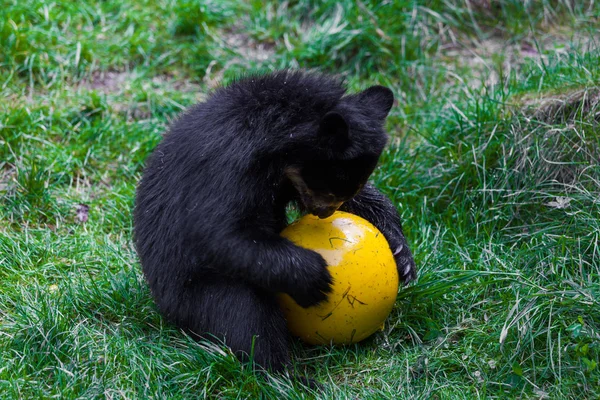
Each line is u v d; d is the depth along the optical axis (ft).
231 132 22.65
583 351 21.71
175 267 23.45
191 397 21.81
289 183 24.39
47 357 22.56
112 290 26.03
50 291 25.90
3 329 23.88
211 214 22.11
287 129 22.48
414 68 39.96
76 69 38.88
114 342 23.24
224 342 22.68
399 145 34.19
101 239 29.81
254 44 42.37
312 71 24.66
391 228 26.35
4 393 20.93
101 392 21.25
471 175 31.19
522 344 22.89
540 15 42.37
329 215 23.43
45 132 34.42
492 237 28.89
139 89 38.06
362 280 22.56
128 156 34.42
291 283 21.95
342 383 22.93
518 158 30.45
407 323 24.98
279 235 22.86
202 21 42.52
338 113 21.74
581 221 27.35
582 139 29.50
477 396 21.59
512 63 40.22
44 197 31.14
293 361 23.72
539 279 25.58
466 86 36.70
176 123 24.94
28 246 28.45
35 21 40.78
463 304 25.72
